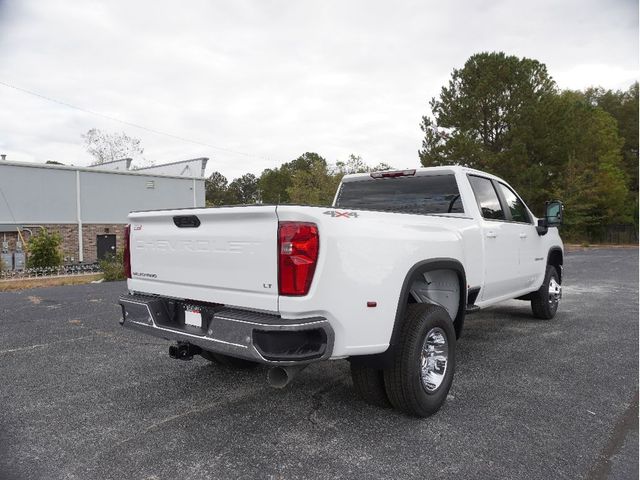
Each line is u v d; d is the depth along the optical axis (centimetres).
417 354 341
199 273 335
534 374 457
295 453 304
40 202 2383
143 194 2792
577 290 1044
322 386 427
